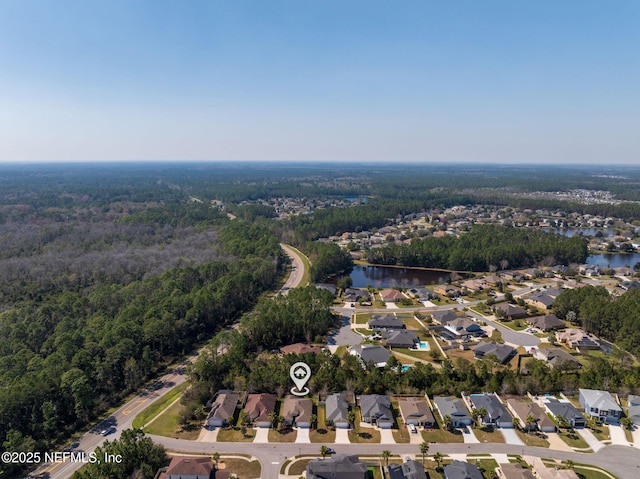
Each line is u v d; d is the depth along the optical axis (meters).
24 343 130.38
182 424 97.38
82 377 102.88
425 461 85.38
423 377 111.19
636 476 81.81
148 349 123.88
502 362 126.44
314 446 90.00
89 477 75.50
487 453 87.81
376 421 96.94
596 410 98.81
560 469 82.00
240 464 84.44
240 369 115.00
